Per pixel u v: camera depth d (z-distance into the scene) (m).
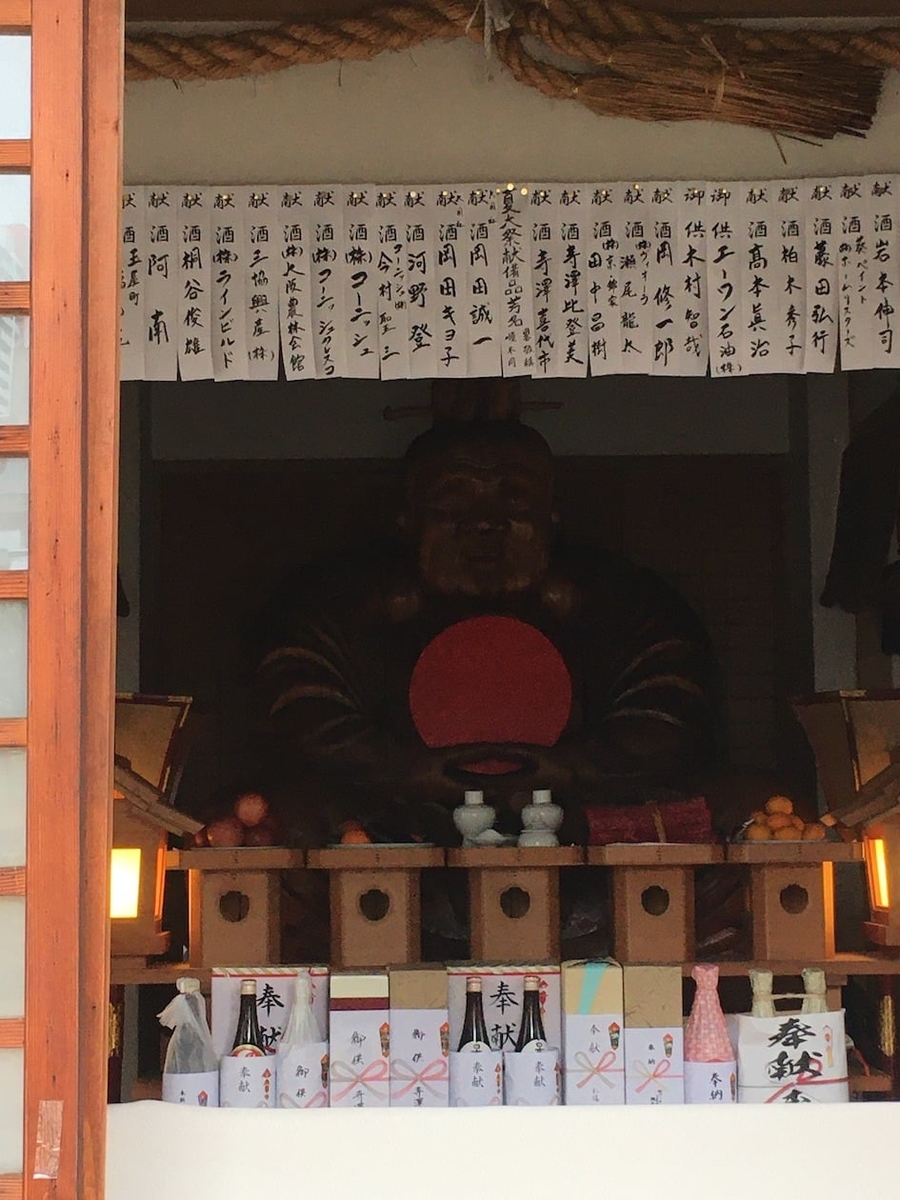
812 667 5.98
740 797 5.29
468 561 5.75
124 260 3.84
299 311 3.86
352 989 3.30
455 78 4.02
